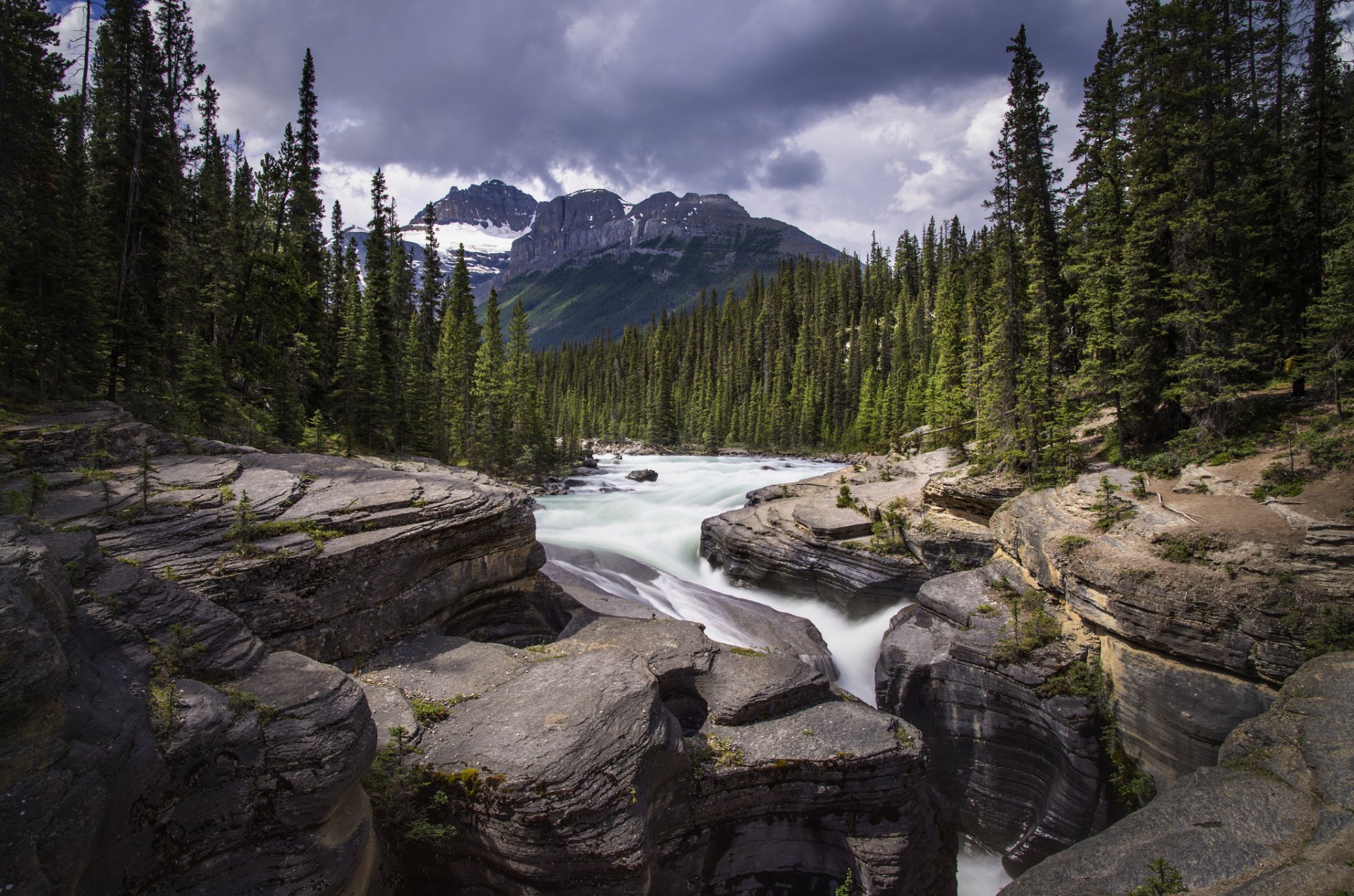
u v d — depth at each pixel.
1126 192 29.39
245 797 8.81
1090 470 26.56
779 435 109.06
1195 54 26.30
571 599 21.33
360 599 15.03
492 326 59.47
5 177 24.61
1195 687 17.08
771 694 15.90
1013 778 20.89
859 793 14.59
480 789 11.39
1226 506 19.77
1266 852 10.82
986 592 24.20
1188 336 24.73
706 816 14.17
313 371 44.97
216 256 36.94
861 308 130.75
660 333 152.62
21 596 7.05
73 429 17.30
